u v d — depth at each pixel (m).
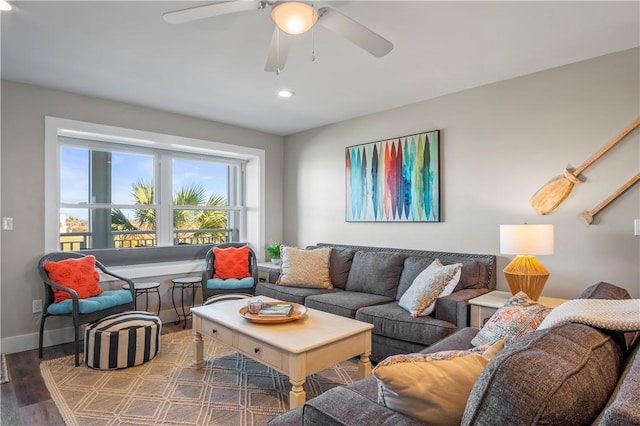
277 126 4.80
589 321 1.14
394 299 3.44
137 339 2.89
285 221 5.29
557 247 2.93
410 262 3.44
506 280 2.90
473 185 3.41
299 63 2.87
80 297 3.12
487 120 3.32
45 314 3.04
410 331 2.68
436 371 1.09
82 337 3.54
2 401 2.34
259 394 2.45
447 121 3.59
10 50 2.65
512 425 0.79
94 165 3.93
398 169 3.94
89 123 3.62
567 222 2.89
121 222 4.11
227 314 2.67
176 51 2.66
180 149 4.47
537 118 3.04
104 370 2.80
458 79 3.21
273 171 5.21
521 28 2.33
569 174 2.84
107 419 2.14
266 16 2.20
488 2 2.05
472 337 2.15
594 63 2.77
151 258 4.22
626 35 2.43
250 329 2.31
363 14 2.17
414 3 2.06
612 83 2.69
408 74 3.09
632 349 1.21
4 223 3.18
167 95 3.61
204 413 2.21
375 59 2.80
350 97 3.67
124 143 4.09
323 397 1.23
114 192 4.06
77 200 3.80
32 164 3.32
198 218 4.75
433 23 2.27
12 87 3.23
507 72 3.05
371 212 4.19
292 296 3.61
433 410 1.06
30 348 3.29
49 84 3.31
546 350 0.91
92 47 2.60
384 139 4.09
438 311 2.70
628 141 2.63
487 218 3.32
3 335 3.18
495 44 2.55
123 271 3.85
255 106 3.96
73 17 2.21
